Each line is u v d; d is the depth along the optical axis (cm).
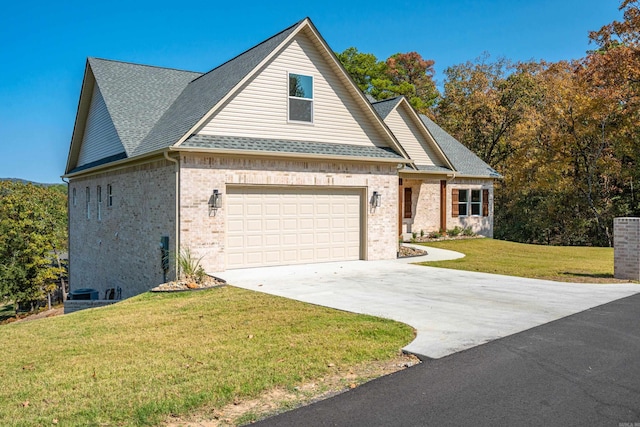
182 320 877
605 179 3125
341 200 1630
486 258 1836
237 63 1662
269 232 1484
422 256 1828
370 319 840
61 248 3881
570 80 3462
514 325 802
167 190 1373
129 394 529
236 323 838
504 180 3791
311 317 862
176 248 1318
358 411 483
